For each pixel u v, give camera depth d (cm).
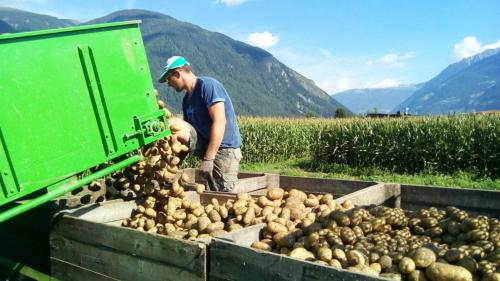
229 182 564
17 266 445
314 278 246
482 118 1573
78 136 361
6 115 316
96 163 374
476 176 1477
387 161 1709
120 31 402
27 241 439
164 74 537
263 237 362
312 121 2489
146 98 421
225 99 553
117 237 342
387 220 376
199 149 558
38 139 334
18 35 323
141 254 326
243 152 2100
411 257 284
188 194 514
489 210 463
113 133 387
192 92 548
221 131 532
